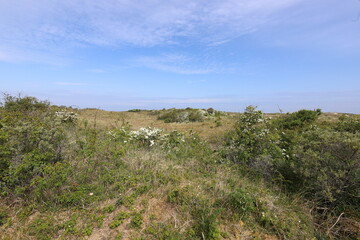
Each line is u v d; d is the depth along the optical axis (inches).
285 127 297.3
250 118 222.8
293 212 118.0
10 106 313.1
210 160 180.4
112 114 642.2
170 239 92.1
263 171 159.5
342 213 113.0
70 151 165.0
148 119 612.1
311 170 132.6
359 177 117.3
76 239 91.8
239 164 177.6
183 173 151.6
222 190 128.4
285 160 159.2
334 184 124.3
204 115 593.6
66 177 124.8
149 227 98.8
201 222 99.9
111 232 97.0
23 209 106.0
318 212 124.5
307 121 313.1
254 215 112.8
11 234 91.5
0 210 103.0
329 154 130.1
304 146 151.5
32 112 287.7
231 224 105.7
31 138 132.5
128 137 223.9
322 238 103.3
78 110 601.3
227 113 691.4
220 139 253.8
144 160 164.9
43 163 126.3
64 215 105.6
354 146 120.6
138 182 134.6
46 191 114.0
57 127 164.2
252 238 99.7
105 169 148.6
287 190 141.5
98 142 193.2
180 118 555.5
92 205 113.0
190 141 239.0
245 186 137.9
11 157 123.4
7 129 138.4
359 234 102.8
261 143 186.5
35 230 93.9
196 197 118.0
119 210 111.0
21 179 118.5
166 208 113.6
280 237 101.1
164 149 203.5
